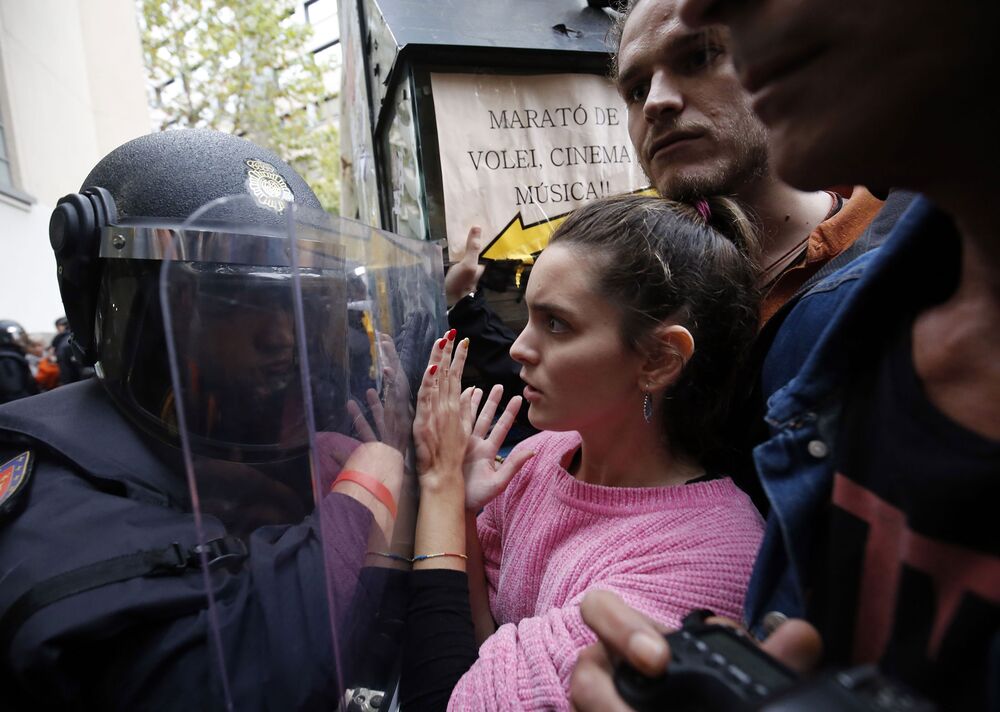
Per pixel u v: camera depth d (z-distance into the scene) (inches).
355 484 24.5
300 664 20.3
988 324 14.8
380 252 29.2
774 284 37.1
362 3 83.6
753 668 13.7
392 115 73.9
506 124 63.7
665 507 28.4
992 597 13.5
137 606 21.8
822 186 14.9
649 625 15.3
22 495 25.6
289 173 30.4
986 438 14.1
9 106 161.0
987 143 12.6
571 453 35.2
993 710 12.8
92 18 219.8
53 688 21.8
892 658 15.5
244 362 20.9
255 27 273.4
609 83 67.4
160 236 25.0
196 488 19.1
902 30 12.0
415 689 26.4
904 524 15.6
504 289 64.5
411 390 32.2
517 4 68.7
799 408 20.5
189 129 29.9
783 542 21.1
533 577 30.9
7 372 110.3
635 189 68.5
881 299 18.6
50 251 175.2
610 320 29.0
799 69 13.8
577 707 16.1
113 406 28.9
